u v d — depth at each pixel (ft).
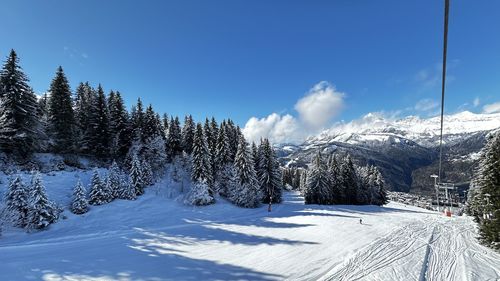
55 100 129.18
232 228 83.97
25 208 76.02
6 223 72.08
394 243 66.74
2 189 88.07
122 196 113.39
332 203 170.71
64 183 109.40
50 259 50.75
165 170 159.02
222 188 152.87
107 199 105.50
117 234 75.00
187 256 53.93
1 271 43.80
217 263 49.65
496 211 61.05
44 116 131.13
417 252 58.39
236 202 138.41
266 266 48.06
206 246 62.18
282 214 117.19
